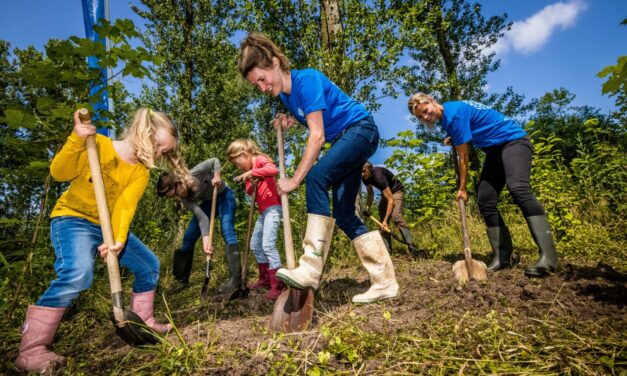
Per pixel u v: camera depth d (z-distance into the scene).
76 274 2.00
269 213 3.49
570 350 1.57
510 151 3.22
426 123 3.47
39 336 1.93
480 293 2.43
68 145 1.98
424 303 2.42
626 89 1.74
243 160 3.64
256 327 2.28
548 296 2.29
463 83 15.13
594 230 4.13
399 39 4.95
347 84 5.05
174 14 11.12
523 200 3.03
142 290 2.48
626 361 1.45
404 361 1.64
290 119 2.83
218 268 4.81
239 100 11.62
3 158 2.64
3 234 2.89
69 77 2.41
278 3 5.48
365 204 6.13
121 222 2.20
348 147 2.40
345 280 3.64
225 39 11.34
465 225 3.10
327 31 5.36
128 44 2.40
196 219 4.15
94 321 2.84
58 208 2.16
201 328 2.32
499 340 1.73
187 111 10.40
